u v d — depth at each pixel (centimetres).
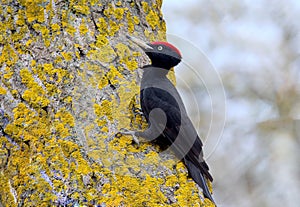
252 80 1862
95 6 1020
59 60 956
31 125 916
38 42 963
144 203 870
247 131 1847
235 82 1858
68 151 892
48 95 932
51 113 923
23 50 956
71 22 990
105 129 934
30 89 932
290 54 1880
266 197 1808
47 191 866
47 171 879
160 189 905
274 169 1830
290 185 1811
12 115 922
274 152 1839
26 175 885
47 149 894
